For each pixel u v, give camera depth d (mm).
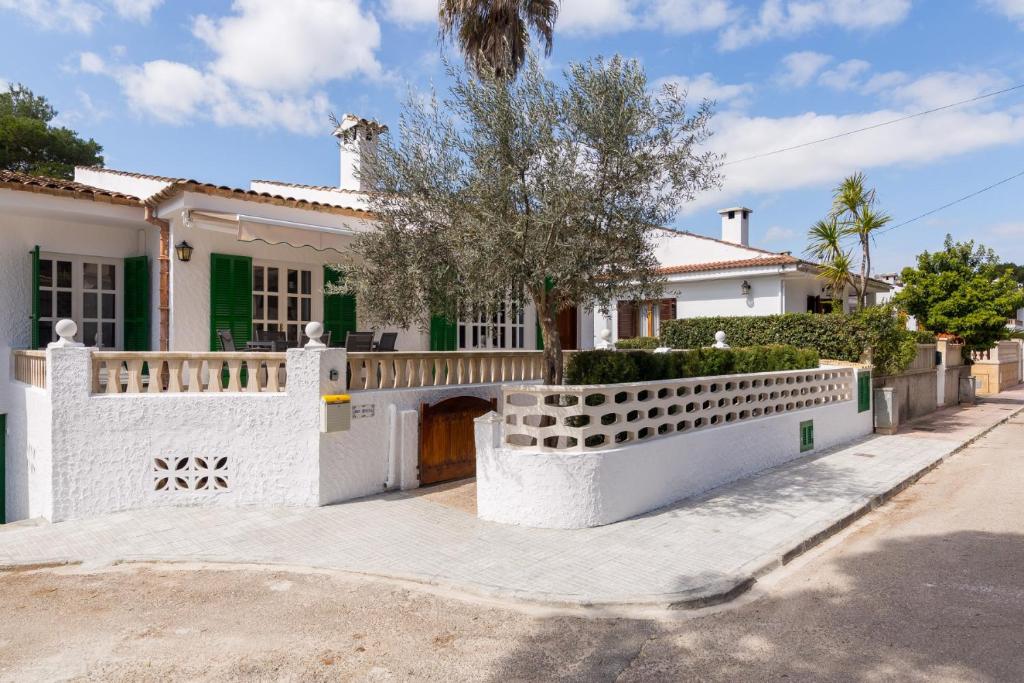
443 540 7117
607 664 4480
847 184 16000
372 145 8898
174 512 8219
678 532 7289
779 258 18062
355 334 9922
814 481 9766
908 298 22359
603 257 7535
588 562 6379
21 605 5543
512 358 11172
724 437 9633
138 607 5484
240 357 8539
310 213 11273
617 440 8492
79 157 26984
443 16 11711
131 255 11812
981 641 4645
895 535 7383
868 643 4676
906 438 14000
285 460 8484
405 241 8070
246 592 5816
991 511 8242
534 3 11758
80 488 8078
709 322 18219
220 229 9797
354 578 6160
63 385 8000
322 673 4332
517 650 4703
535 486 7535
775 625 5082
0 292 10492
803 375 12000
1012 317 21875
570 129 7477
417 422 9484
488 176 7387
